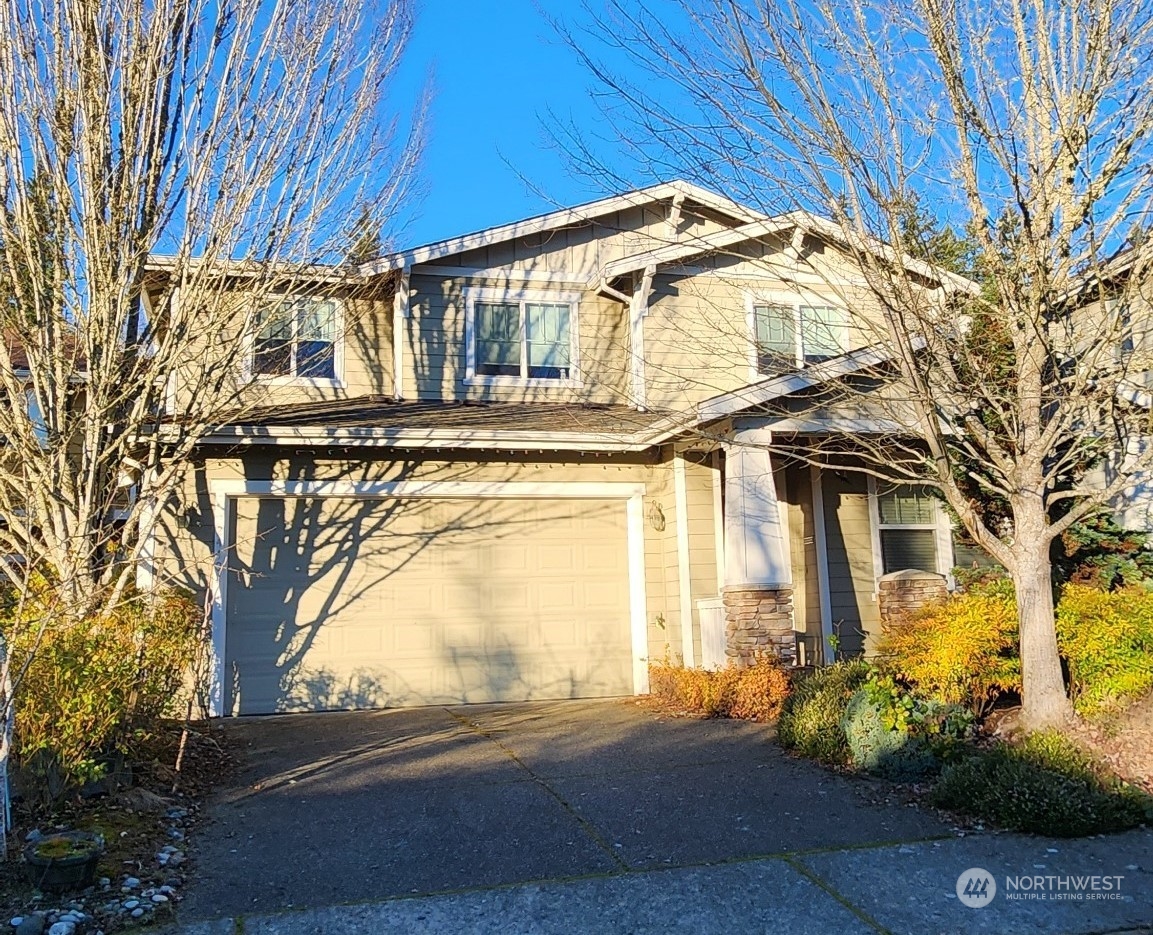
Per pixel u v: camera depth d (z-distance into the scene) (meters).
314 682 10.37
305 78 9.29
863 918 4.68
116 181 8.46
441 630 10.88
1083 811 5.80
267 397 11.38
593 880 5.12
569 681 11.20
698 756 7.85
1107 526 10.24
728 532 10.23
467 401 12.39
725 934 4.50
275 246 9.44
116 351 8.48
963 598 9.16
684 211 12.88
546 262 13.02
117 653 6.50
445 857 5.47
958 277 8.02
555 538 11.42
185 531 10.09
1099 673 7.81
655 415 11.03
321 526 10.64
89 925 4.47
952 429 7.97
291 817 6.22
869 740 7.18
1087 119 6.85
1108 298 7.84
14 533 8.77
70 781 5.87
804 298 12.18
